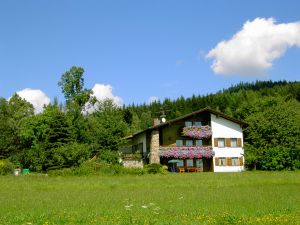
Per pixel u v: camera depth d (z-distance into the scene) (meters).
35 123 61.03
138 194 26.16
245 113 89.25
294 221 15.04
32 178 40.12
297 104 75.69
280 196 24.11
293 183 34.38
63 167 54.22
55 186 32.34
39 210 18.64
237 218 15.63
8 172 50.84
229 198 23.16
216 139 62.19
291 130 58.94
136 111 152.38
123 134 62.69
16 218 16.23
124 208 19.08
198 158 61.81
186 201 21.94
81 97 77.56
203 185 32.75
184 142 63.03
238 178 37.34
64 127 59.34
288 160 56.91
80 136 62.00
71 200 22.88
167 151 60.09
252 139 63.72
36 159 55.81
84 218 16.00
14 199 23.88
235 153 62.53
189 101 150.25
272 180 35.25
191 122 63.34
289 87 131.25
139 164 59.78
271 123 60.09
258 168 61.44
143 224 14.23
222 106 140.62
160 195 25.31
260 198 23.05
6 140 69.69
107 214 17.16
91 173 46.47
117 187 32.03
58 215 16.92
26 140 63.78
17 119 84.00
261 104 87.31
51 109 66.50
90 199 23.30
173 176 41.81
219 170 61.47
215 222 14.84
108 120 61.78
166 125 62.50
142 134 66.94
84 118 66.25
